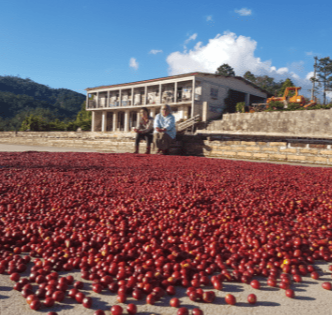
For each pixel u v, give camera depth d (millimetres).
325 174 6125
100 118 33281
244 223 2645
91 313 1337
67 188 4008
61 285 1494
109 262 1772
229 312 1360
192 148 13242
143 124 12531
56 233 2285
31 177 4750
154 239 2148
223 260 1919
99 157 8898
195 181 4754
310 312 1377
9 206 3047
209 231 2457
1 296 1471
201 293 1463
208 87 23750
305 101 26609
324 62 42750
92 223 2520
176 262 1821
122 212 2885
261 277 1748
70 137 18203
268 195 3887
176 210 3074
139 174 5402
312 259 1965
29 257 1871
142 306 1396
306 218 2912
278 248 2018
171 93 25297
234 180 4969
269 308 1408
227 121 17859
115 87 29781
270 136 10945
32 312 1330
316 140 9633
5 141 24625
